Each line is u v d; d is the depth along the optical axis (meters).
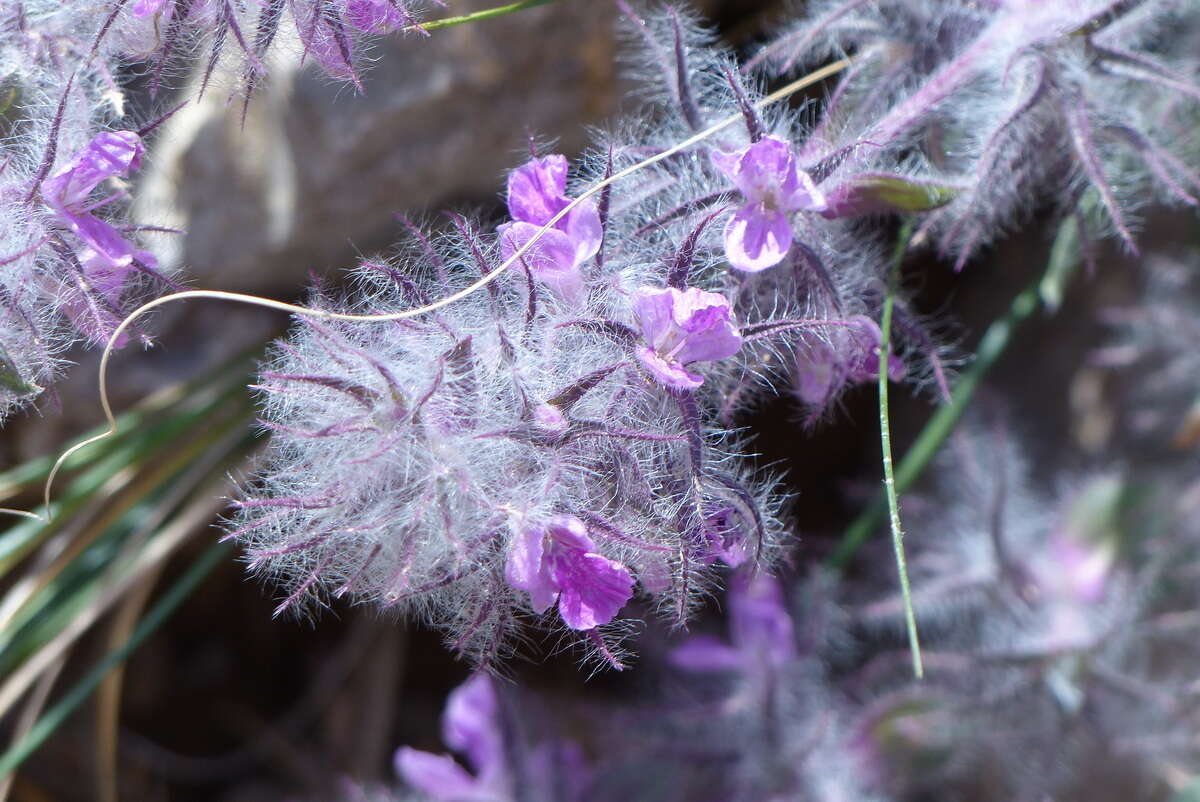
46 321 0.34
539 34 0.41
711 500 0.33
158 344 0.43
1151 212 0.44
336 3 0.34
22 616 0.41
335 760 0.48
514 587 0.32
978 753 0.41
